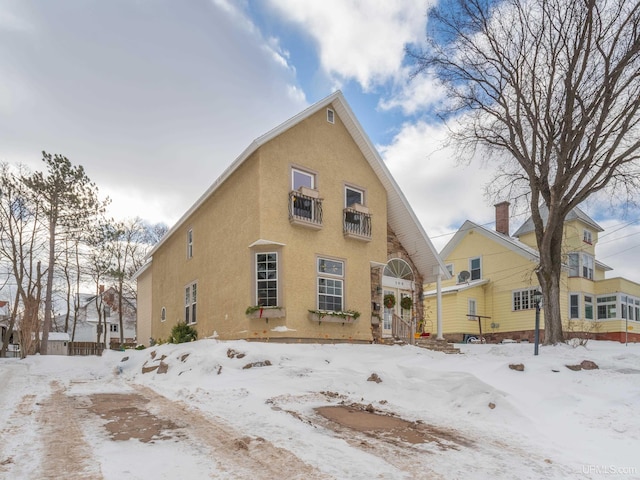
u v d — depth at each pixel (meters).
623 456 4.67
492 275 27.14
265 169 12.86
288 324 12.66
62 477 3.62
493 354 12.71
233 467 3.96
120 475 3.70
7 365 15.76
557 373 8.37
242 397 7.22
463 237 29.34
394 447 4.76
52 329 47.16
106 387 9.43
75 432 5.17
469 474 4.00
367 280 15.02
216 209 15.32
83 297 48.03
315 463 4.11
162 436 5.01
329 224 14.26
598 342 21.77
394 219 17.56
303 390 7.89
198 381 9.11
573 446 5.03
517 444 5.04
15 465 3.92
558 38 12.12
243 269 13.20
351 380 8.27
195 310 16.61
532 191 13.26
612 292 26.64
